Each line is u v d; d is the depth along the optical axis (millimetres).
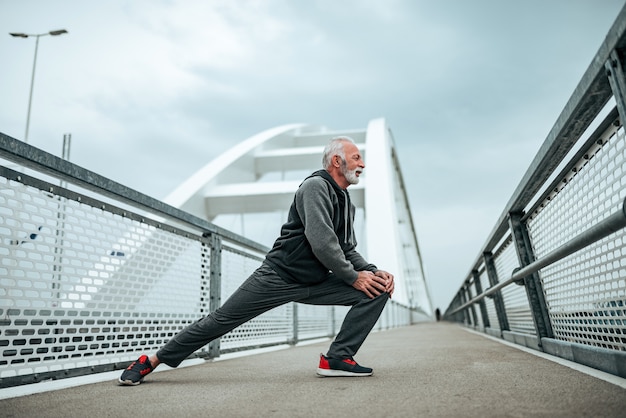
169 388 1785
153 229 2514
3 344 1550
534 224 2766
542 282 2805
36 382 1690
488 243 4109
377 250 19078
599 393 1311
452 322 22438
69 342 1863
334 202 1998
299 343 5148
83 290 1959
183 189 18766
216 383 1899
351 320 1988
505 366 2160
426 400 1340
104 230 2105
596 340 1974
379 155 22922
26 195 1683
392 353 3270
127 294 2258
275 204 19406
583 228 1908
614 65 1189
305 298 2039
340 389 1613
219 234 3307
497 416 1093
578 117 1544
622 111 1180
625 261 1582
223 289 3369
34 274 1700
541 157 1994
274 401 1422
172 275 2689
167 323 2615
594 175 1738
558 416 1060
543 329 2801
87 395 1628
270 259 2012
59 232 1841
